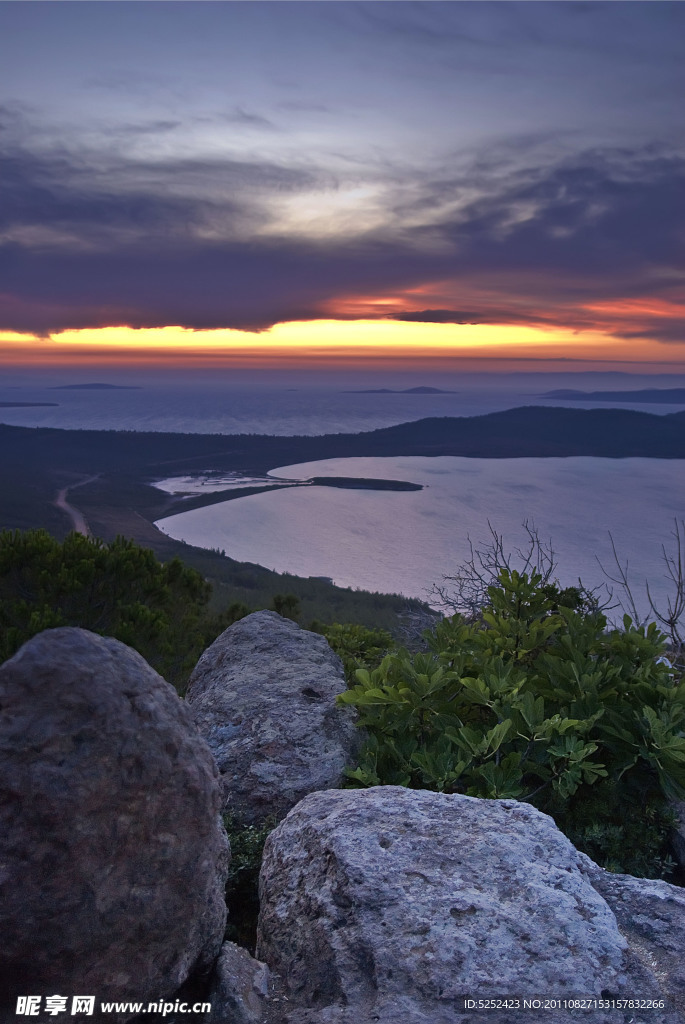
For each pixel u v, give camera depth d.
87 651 2.76
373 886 3.45
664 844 4.83
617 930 3.35
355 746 5.84
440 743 5.04
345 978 3.10
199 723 6.29
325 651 7.27
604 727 5.00
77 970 2.51
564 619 6.44
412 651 10.30
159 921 2.68
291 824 4.20
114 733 2.64
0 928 2.39
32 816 2.45
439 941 3.17
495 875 3.56
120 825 2.59
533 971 3.06
